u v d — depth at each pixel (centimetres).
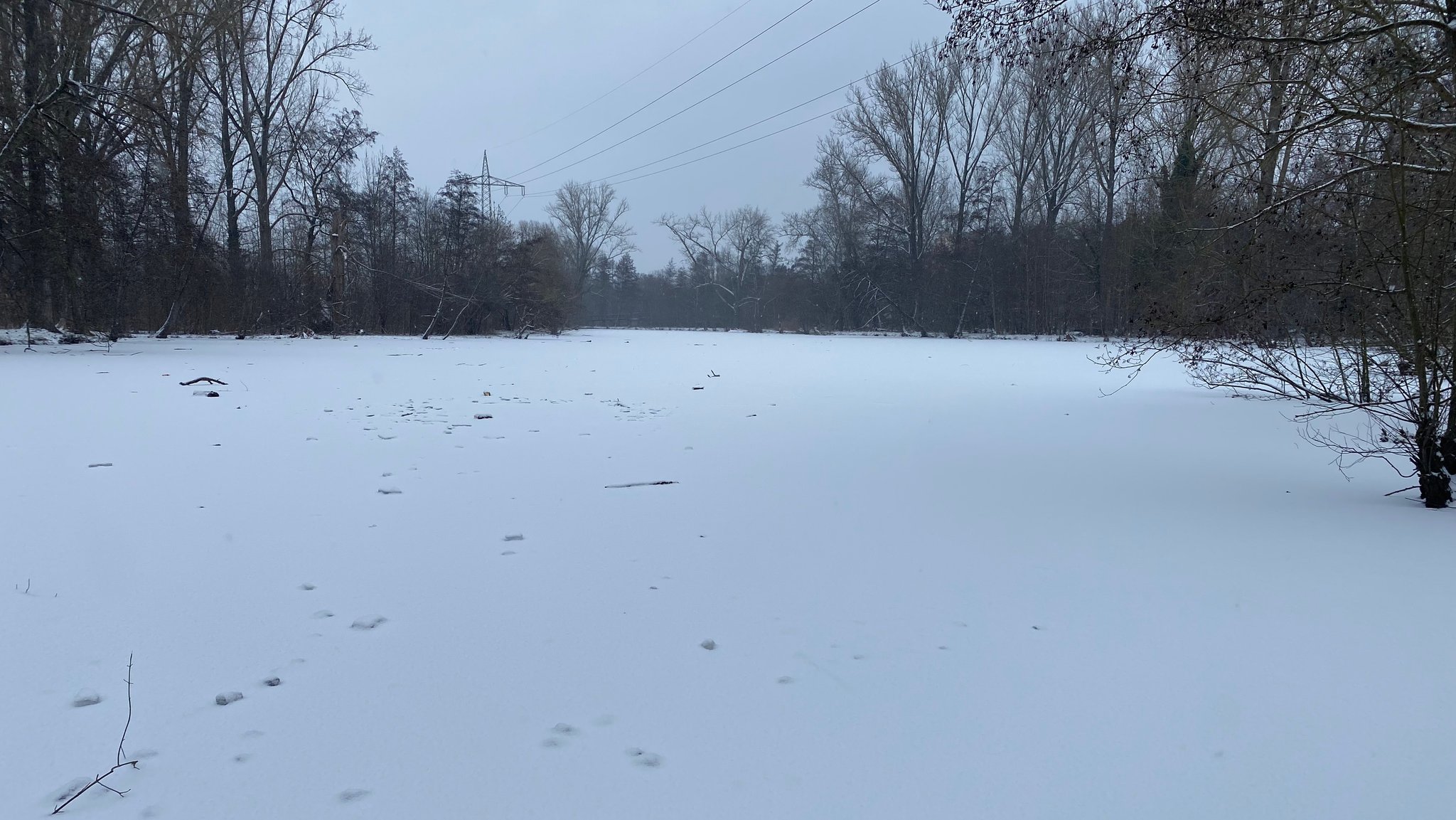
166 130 2258
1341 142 598
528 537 425
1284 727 239
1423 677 271
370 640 291
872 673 272
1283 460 684
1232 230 654
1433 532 455
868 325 5141
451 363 1633
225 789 200
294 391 1059
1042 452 710
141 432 716
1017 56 686
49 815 188
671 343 3114
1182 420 928
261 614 312
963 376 1539
